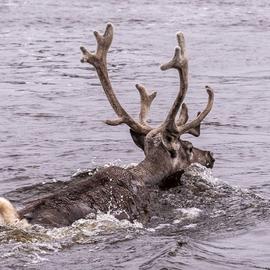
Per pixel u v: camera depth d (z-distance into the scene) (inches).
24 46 1566.2
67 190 518.3
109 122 576.4
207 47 1552.7
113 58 1424.7
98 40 583.2
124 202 525.7
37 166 689.0
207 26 1893.5
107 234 482.6
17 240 454.3
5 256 433.7
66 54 1471.5
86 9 2194.9
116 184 534.3
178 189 577.6
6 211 472.4
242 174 672.4
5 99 1039.6
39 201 502.3
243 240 493.0
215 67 1327.5
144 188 549.0
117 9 2206.0
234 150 761.0
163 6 2287.2
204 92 1099.9
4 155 733.9
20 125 874.8
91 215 502.9
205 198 570.9
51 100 1034.1
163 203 555.5
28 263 427.2
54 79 1211.2
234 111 961.5
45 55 1459.2
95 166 684.7
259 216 542.3
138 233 490.0
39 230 468.1
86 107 985.5
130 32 1780.3
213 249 470.9
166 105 1002.7
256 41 1643.7
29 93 1087.6
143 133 582.6
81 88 1130.7
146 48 1549.0
